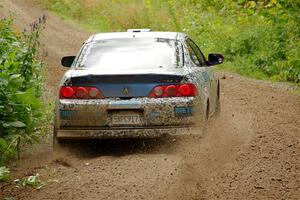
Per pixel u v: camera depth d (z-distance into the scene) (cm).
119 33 1589
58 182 1166
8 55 1594
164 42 1490
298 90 2605
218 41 3894
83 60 1440
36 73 1867
